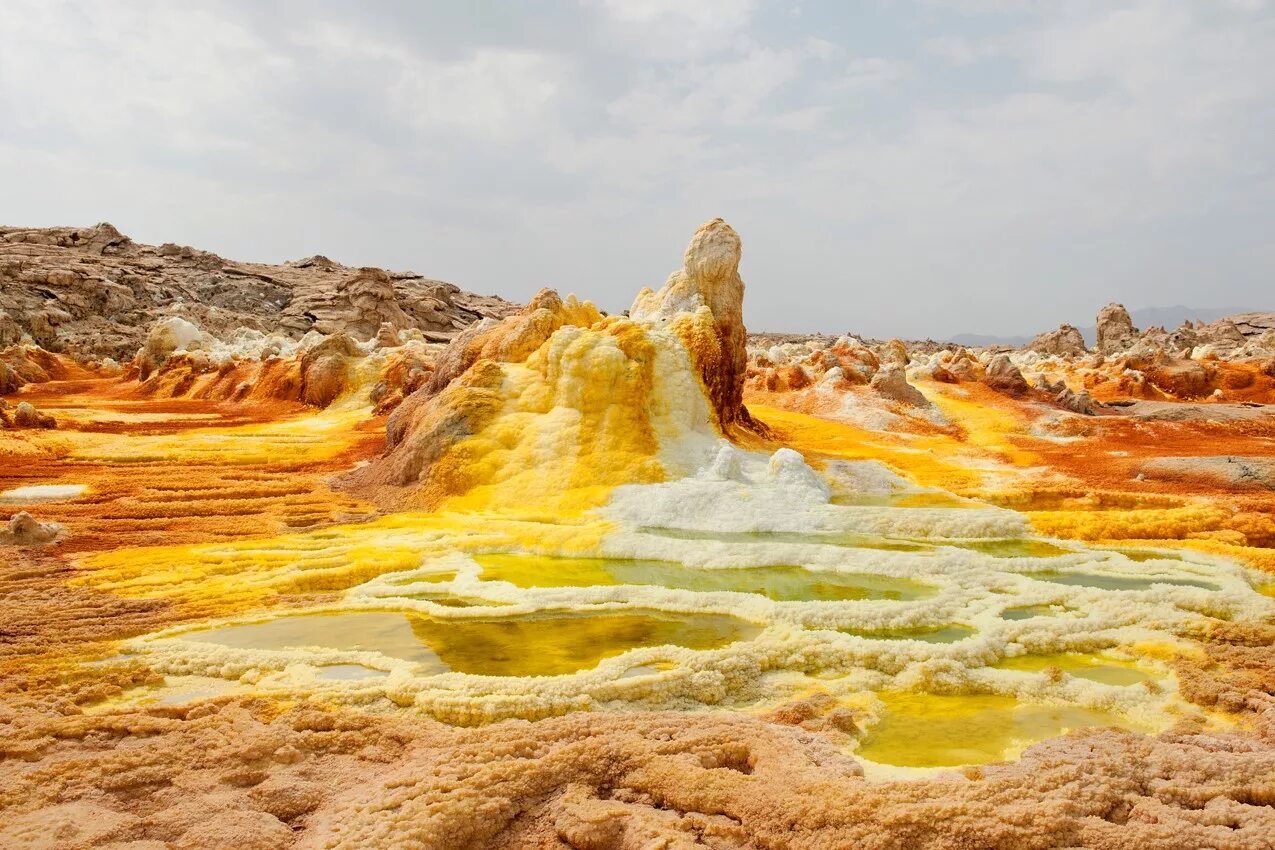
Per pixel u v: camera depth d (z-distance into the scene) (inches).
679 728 360.2
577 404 951.6
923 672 434.3
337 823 286.0
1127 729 378.3
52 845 265.7
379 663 454.3
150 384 2174.0
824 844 265.7
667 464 899.4
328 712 383.6
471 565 671.1
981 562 652.7
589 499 836.6
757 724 366.0
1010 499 942.4
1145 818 279.6
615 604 562.3
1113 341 3127.5
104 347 2908.5
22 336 2753.4
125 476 1038.4
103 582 605.6
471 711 385.4
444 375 1139.9
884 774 322.3
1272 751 331.3
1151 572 636.1
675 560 687.7
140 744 351.9
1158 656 461.1
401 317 3371.1
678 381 997.2
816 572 658.8
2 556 673.6
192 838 273.1
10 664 446.6
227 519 832.3
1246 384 2118.6
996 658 466.0
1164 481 1019.9
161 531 773.9
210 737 352.2
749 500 818.2
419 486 912.9
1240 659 445.7
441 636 508.7
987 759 348.2
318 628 522.9
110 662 454.0
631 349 993.5
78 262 3629.4
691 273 1144.8
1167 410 1606.8
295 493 977.5
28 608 546.0
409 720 382.9
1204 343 3294.8
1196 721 380.5
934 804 277.4
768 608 538.6
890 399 1480.1
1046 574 639.8
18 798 300.7
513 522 790.5
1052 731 377.1
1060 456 1202.0
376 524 802.2
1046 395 1609.3
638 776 314.8
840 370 1579.7
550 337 1043.3
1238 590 573.0
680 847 266.1
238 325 3376.0
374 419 1561.3
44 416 1346.0
